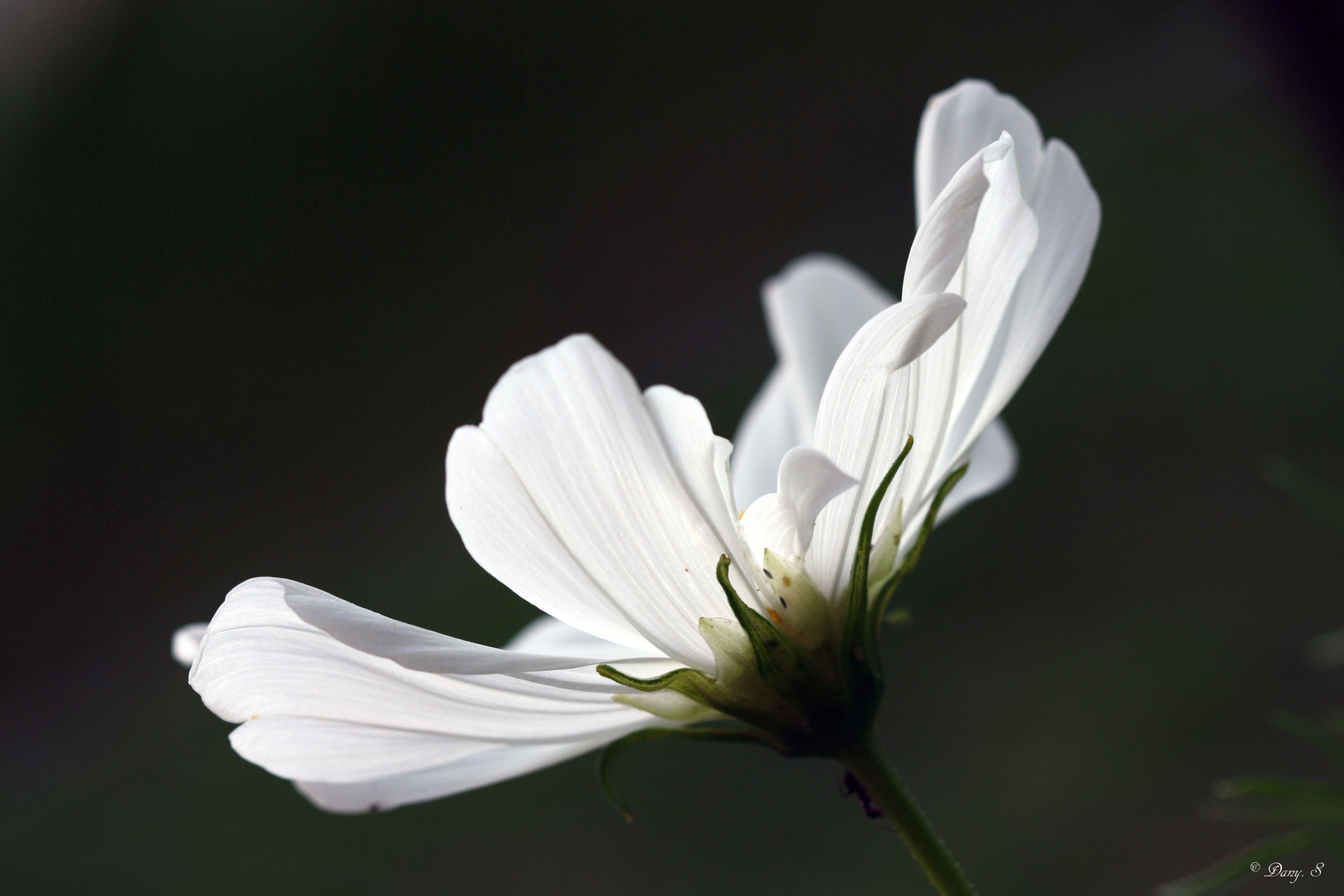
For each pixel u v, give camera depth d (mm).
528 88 1546
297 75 1613
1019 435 886
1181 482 797
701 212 1327
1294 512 747
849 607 271
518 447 261
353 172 1532
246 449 1295
